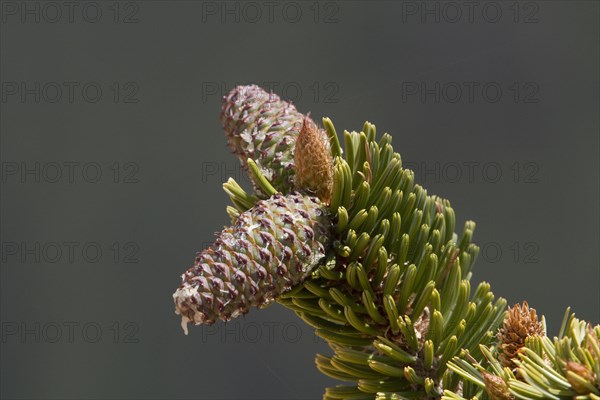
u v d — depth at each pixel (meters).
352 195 0.32
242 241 0.30
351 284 0.31
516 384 0.29
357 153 0.32
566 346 0.29
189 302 0.30
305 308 0.31
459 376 0.31
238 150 0.32
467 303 0.31
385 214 0.32
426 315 0.32
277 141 0.32
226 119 0.32
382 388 0.31
